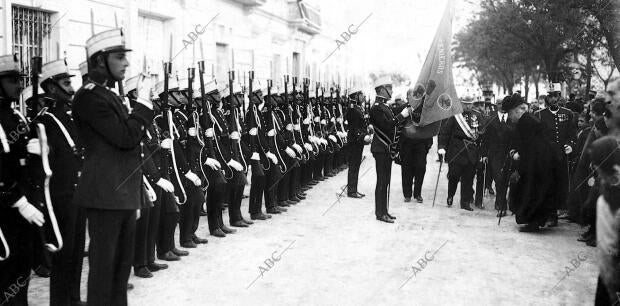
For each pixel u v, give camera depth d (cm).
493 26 1551
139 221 562
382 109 837
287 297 519
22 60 752
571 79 1472
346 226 804
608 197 302
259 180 825
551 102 912
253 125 816
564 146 868
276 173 866
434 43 886
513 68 2050
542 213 773
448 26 880
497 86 2897
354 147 1041
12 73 431
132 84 559
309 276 579
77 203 422
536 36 1469
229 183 758
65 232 479
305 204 970
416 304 505
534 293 538
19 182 428
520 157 780
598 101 686
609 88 328
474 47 1877
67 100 503
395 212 918
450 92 874
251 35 1566
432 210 941
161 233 624
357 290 539
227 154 745
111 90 431
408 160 1004
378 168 840
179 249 664
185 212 670
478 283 564
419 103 901
